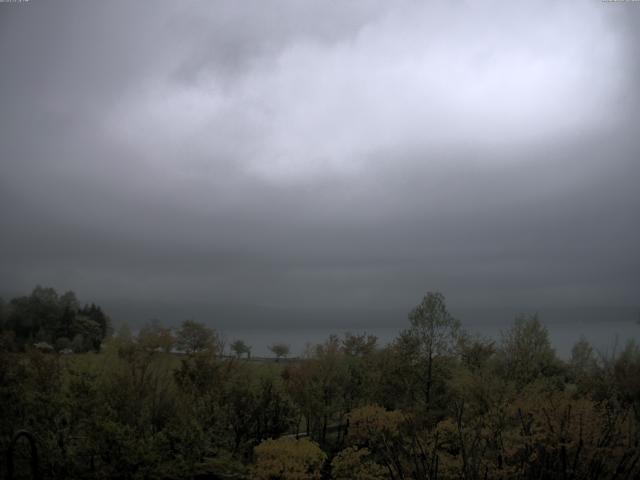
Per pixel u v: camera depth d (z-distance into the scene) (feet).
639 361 35.12
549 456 18.35
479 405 33.35
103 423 25.43
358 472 25.91
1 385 31.09
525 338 40.75
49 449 25.75
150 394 33.04
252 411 34.55
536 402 23.22
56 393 30.94
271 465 25.68
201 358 36.76
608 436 18.48
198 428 28.96
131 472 25.21
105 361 37.76
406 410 36.86
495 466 19.30
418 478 19.86
